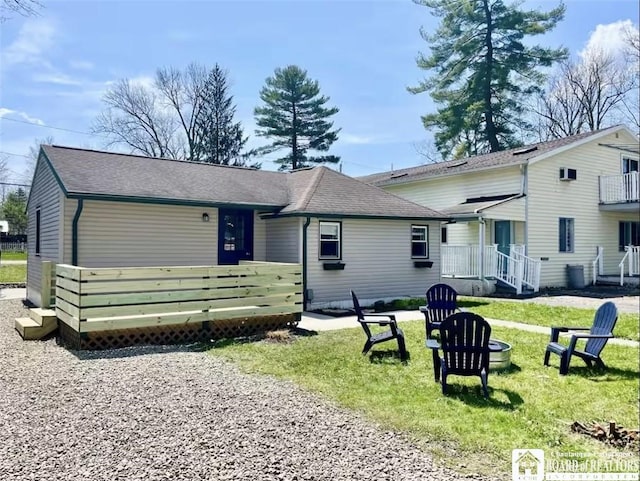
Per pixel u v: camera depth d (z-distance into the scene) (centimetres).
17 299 1407
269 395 487
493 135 2759
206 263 1166
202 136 3500
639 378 571
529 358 669
